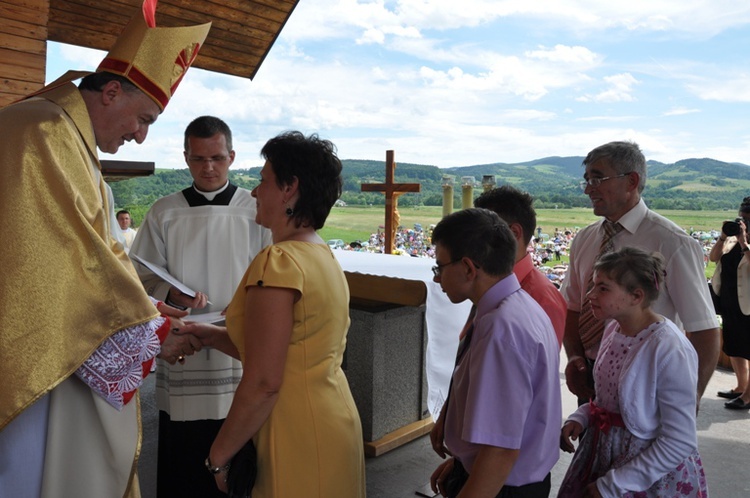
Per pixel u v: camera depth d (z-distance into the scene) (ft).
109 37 20.63
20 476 5.26
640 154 7.25
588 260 7.72
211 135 7.82
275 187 5.01
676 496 5.63
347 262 11.94
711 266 16.10
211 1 21.13
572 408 13.56
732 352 14.58
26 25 17.04
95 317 5.13
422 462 10.71
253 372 4.54
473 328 4.87
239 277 7.99
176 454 7.93
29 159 4.92
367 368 10.88
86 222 5.08
